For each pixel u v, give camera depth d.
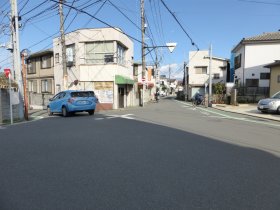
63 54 19.69
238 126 12.20
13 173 5.33
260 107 18.77
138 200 4.09
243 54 34.12
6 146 7.64
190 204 3.96
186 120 14.07
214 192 4.38
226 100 32.44
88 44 25.11
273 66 27.81
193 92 49.97
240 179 4.99
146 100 41.53
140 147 7.47
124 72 27.19
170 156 6.55
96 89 25.05
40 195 4.29
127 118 14.57
